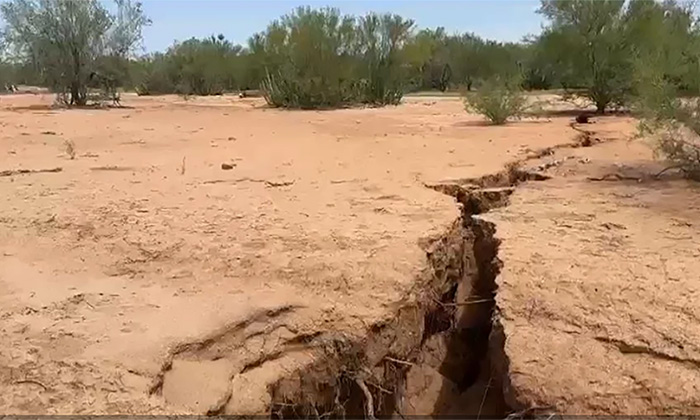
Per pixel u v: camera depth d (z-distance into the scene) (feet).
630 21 74.28
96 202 28.02
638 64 38.88
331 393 15.88
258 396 14.21
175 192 30.19
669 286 17.78
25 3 93.56
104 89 99.96
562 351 14.87
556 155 41.27
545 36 80.48
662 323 15.70
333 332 16.46
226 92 151.84
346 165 37.52
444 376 18.38
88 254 21.25
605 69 73.97
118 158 40.93
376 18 101.09
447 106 95.96
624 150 42.55
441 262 22.03
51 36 92.32
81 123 64.75
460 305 20.38
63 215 25.61
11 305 17.07
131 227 23.99
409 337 17.89
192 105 98.78
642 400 13.19
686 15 55.16
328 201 28.27
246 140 50.96
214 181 32.94
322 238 22.39
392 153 42.19
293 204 27.76
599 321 15.98
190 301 17.43
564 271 19.02
